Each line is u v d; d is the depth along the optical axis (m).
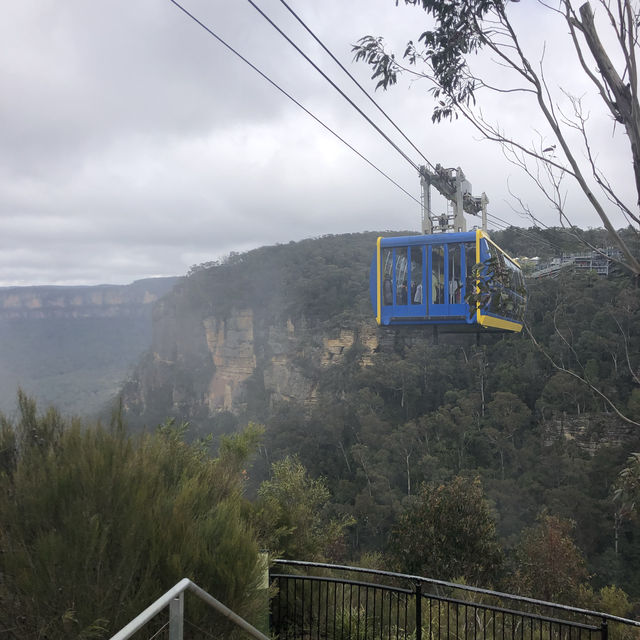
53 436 4.43
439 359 72.00
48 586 3.44
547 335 58.53
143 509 3.90
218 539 4.21
